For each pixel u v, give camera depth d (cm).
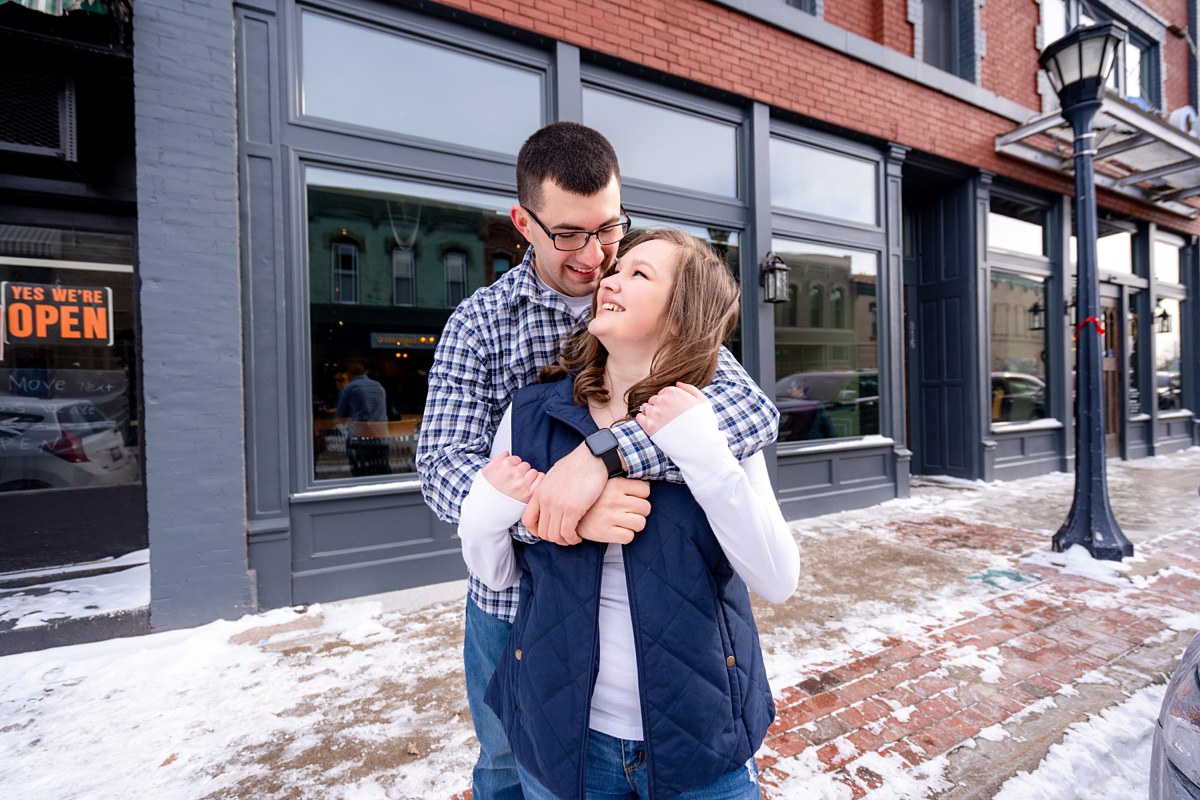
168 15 288
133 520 362
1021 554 401
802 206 532
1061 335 725
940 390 688
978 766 185
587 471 76
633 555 79
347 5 339
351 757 193
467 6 359
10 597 305
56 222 343
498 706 97
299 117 329
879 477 566
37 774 185
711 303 85
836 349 548
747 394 89
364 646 274
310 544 329
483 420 115
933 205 690
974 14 636
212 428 297
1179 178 755
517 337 117
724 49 461
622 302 84
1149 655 257
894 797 171
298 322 328
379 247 354
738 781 85
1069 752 192
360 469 347
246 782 181
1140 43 862
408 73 363
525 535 86
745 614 88
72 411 351
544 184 108
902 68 560
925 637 277
